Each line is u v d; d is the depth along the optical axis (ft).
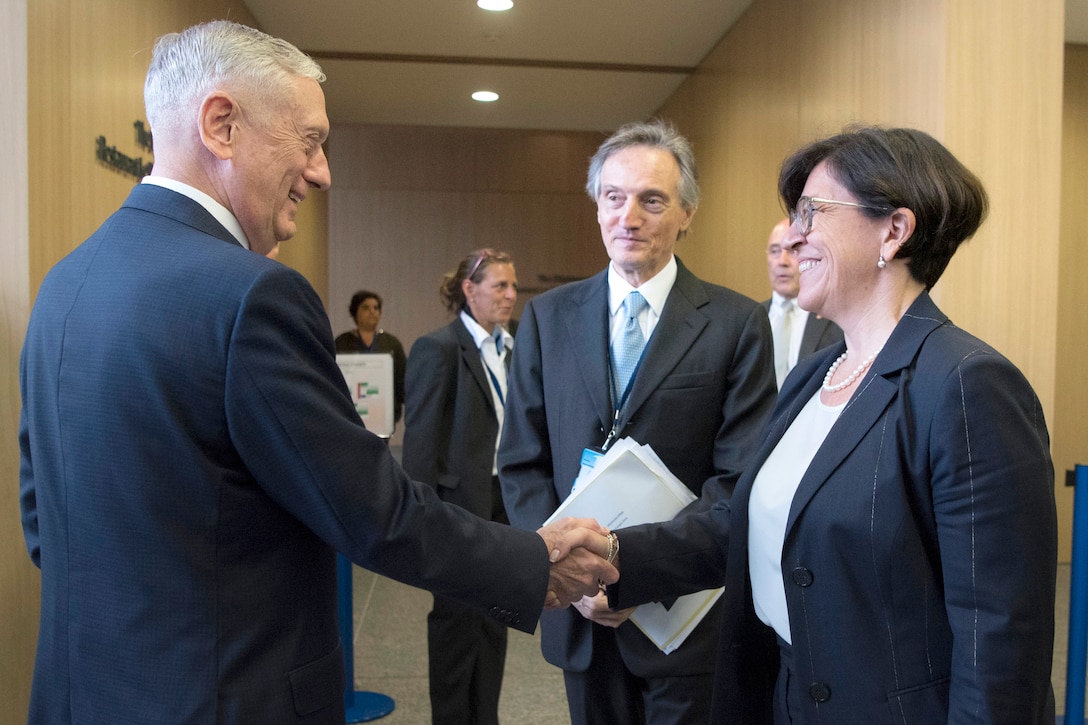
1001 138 11.76
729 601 5.00
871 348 4.47
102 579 3.97
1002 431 3.77
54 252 9.43
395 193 39.78
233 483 4.01
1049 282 11.89
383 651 14.79
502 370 12.09
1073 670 10.44
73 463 4.03
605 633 6.44
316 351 4.13
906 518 3.98
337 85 25.89
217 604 3.93
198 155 4.40
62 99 9.66
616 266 6.69
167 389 3.89
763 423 6.34
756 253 18.92
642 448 6.08
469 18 20.34
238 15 18.79
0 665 8.82
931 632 4.01
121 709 3.92
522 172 40.09
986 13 11.65
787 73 17.16
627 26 20.90
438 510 4.55
